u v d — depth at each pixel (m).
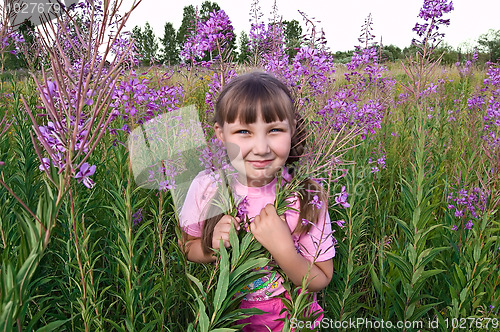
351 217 1.98
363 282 2.44
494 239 1.94
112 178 2.12
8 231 1.38
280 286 1.68
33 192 1.99
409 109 4.83
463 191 2.62
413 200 1.81
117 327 1.46
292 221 1.57
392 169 3.52
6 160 2.31
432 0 2.32
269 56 2.97
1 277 0.62
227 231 1.32
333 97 2.64
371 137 3.41
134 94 1.33
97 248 2.17
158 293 1.88
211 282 1.29
